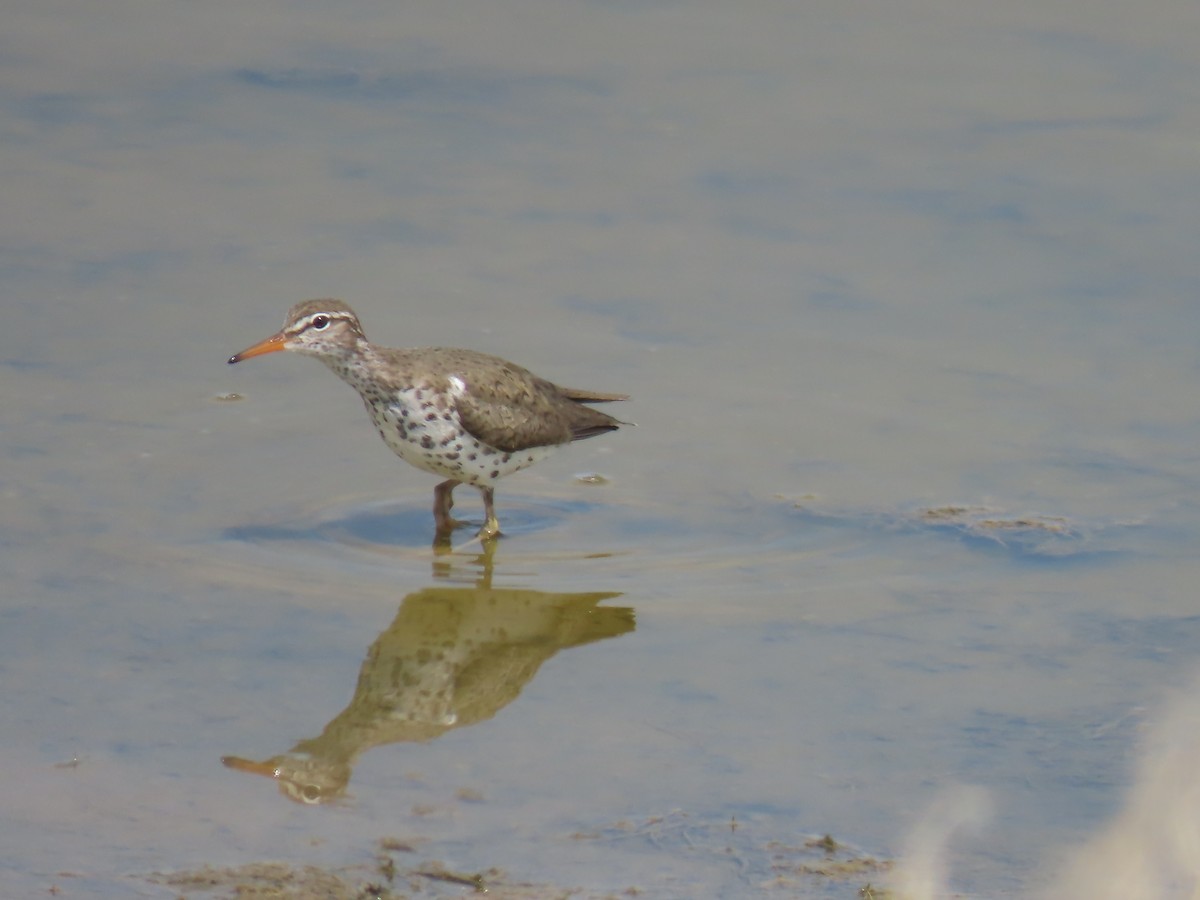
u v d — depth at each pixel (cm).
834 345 1830
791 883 887
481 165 2283
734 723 1089
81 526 1398
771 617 1269
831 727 1082
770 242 2070
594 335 1844
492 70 2598
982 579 1334
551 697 1131
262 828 940
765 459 1593
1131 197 2155
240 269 1978
